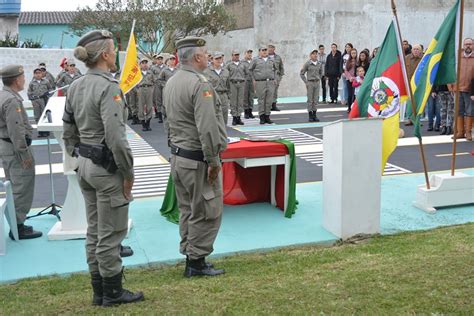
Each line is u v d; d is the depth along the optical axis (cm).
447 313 369
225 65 1580
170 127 486
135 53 723
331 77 2011
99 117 395
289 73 2480
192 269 498
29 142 612
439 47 675
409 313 371
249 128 1512
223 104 1400
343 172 600
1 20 2873
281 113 1822
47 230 665
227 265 531
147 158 1145
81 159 406
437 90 1272
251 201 764
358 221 611
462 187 713
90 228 424
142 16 2580
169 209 707
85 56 393
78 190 630
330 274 468
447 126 1284
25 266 553
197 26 2639
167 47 2830
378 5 2483
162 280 492
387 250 553
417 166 984
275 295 416
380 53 667
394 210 713
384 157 660
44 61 2391
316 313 376
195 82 460
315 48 2470
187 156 474
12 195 613
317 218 688
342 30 2478
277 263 529
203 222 489
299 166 1024
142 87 1529
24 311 418
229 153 654
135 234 643
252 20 2491
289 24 2456
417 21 2505
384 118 638
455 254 509
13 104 589
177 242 612
